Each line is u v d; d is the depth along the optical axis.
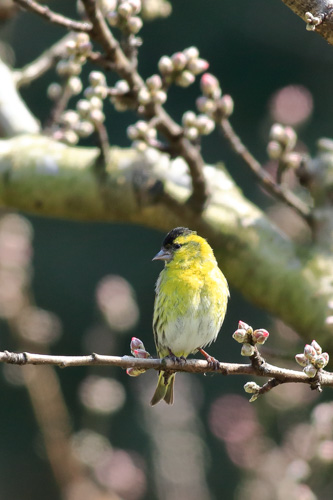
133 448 15.98
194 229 8.08
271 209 11.79
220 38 19.48
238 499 12.19
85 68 18.62
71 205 8.28
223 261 8.02
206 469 15.08
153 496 13.09
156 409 13.15
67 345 18.45
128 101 7.67
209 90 7.79
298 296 7.63
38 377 11.71
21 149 8.46
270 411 11.71
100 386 11.82
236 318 18.11
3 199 8.46
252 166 7.93
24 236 11.79
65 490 11.55
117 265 19.09
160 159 8.27
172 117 18.89
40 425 11.64
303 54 19.36
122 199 8.16
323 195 7.94
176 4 19.47
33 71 10.02
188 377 13.86
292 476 9.74
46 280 18.77
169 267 7.93
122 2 7.56
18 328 11.40
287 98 10.95
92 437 11.86
